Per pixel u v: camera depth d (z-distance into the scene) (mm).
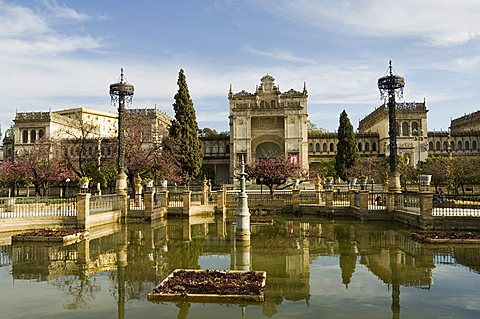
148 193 28891
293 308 9383
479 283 11586
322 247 17594
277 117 75500
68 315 9109
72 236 19250
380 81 29906
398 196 27375
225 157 82688
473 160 55625
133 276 12617
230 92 80562
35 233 19781
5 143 79625
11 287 11414
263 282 11164
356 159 65562
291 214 34062
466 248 16828
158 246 18156
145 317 8812
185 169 52406
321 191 35812
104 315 9055
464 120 94062
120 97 31625
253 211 35219
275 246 17984
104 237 21000
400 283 11625
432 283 11602
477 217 21359
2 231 21516
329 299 10078
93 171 45531
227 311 9117
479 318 8797
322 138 84375
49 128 75375
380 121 82875
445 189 51719
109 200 27500
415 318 8789
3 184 54188
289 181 59375
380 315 8969
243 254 16125
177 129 52500
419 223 22797
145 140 44156
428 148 80125
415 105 78625
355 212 30234
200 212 34031
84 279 12266
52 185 54844
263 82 79875
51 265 14156
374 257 15305
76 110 91500
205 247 17859
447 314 9047
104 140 58656
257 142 75750
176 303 9727
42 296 10555
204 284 10922
